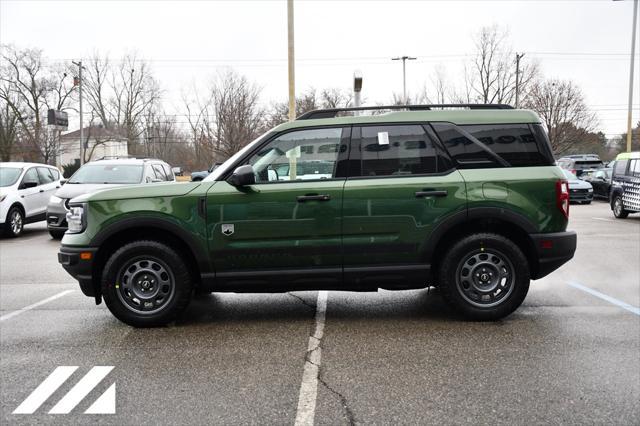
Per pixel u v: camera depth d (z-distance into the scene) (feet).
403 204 16.25
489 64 128.77
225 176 16.60
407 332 15.98
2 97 176.96
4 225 40.96
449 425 10.19
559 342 14.82
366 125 16.76
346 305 19.44
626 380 12.15
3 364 13.70
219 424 10.36
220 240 16.26
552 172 16.52
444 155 16.60
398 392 11.67
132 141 193.06
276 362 13.60
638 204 47.06
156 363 13.65
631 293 20.81
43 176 47.57
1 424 10.48
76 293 22.09
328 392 11.73
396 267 16.52
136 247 16.30
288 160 16.70
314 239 16.31
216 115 133.28
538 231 16.42
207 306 19.49
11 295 21.77
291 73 42.96
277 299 20.48
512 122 16.76
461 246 16.43
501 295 16.70
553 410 10.72
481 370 12.85
